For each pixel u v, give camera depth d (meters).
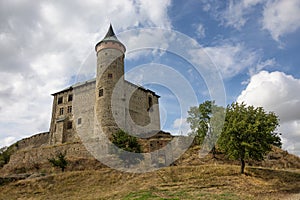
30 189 18.06
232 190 14.22
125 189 15.41
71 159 23.91
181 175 17.52
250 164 23.38
